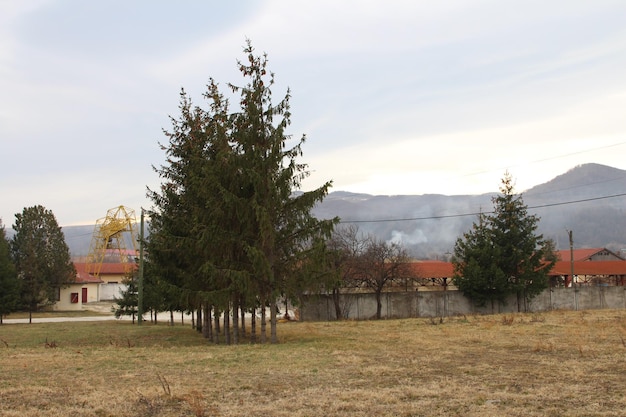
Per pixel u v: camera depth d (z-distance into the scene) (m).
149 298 43.19
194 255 21.80
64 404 9.49
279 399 9.83
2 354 17.05
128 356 16.08
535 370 12.56
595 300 47.56
